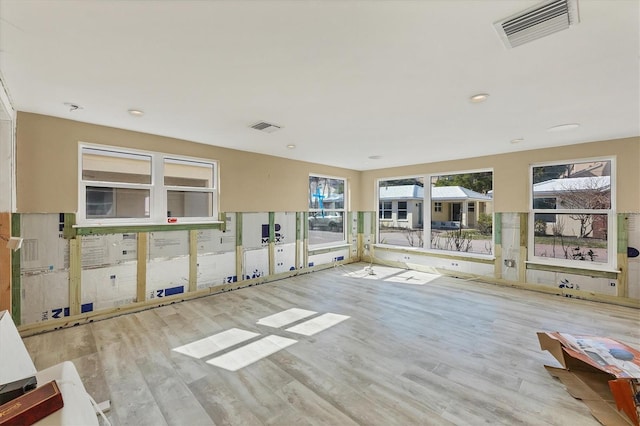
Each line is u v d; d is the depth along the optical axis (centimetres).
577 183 430
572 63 194
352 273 583
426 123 328
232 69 204
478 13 146
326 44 174
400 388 212
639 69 201
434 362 247
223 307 382
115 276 351
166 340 287
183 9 142
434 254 581
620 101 259
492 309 375
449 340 288
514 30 159
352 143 425
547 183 457
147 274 376
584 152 415
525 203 470
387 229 672
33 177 296
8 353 157
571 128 344
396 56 188
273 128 349
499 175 496
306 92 244
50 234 308
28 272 296
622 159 389
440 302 403
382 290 463
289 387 213
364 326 321
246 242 484
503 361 249
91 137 330
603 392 200
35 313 300
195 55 186
